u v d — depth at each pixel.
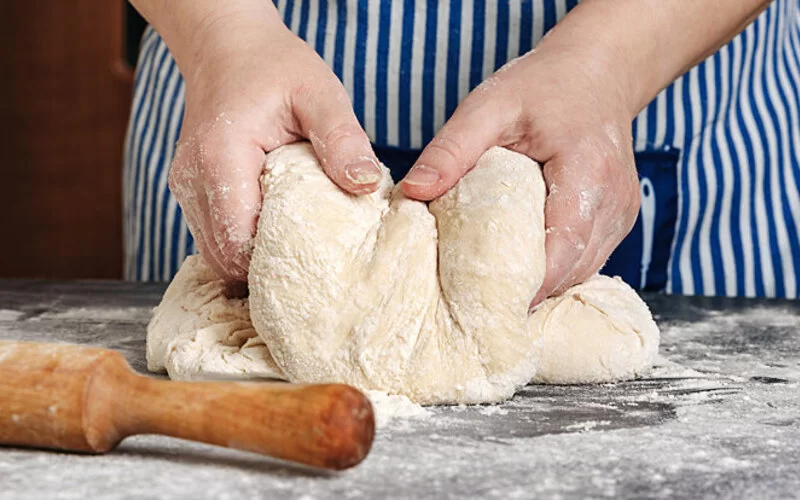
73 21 3.87
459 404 1.07
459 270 1.07
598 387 1.18
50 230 4.06
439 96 1.88
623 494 0.77
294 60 1.24
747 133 2.04
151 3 1.55
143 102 2.37
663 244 2.05
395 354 1.05
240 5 1.38
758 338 1.53
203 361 1.11
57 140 3.99
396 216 1.12
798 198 2.05
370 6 1.84
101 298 1.87
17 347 0.87
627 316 1.23
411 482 0.79
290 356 1.06
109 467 0.82
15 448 0.87
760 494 0.78
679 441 0.93
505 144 1.21
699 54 1.58
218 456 0.85
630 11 1.41
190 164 1.19
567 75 1.25
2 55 4.01
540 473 0.82
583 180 1.14
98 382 0.83
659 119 2.00
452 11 1.82
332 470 0.79
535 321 1.15
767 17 2.05
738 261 2.05
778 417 1.03
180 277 1.33
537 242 1.08
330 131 1.13
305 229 1.08
